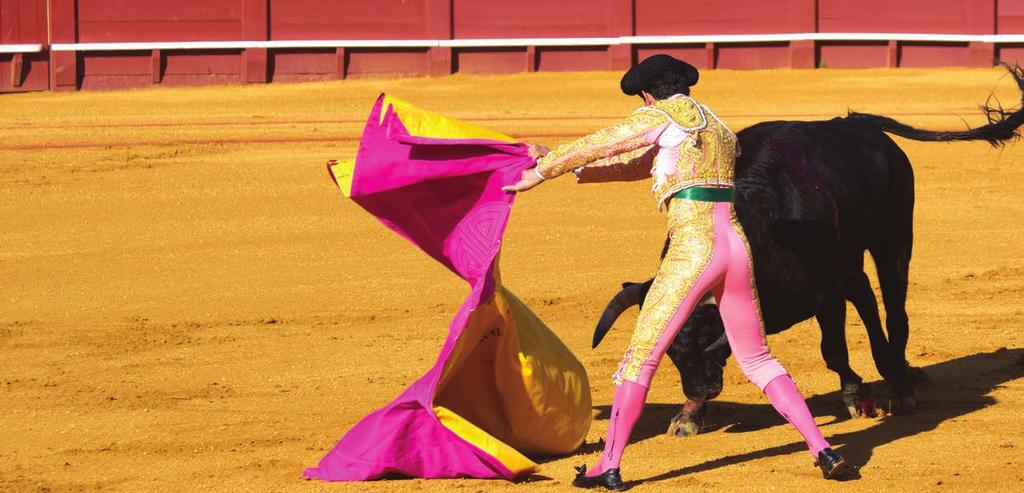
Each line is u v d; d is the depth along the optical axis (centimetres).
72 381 1903
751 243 1431
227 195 3678
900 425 1597
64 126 5172
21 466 1459
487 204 1404
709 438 1548
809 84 6209
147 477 1403
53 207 3553
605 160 1354
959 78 6353
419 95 6109
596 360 1967
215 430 1609
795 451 1471
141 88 6819
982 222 3262
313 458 1466
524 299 2458
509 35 6919
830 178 1573
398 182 1401
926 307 2355
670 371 1911
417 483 1354
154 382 1889
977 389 1784
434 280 2662
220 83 6862
